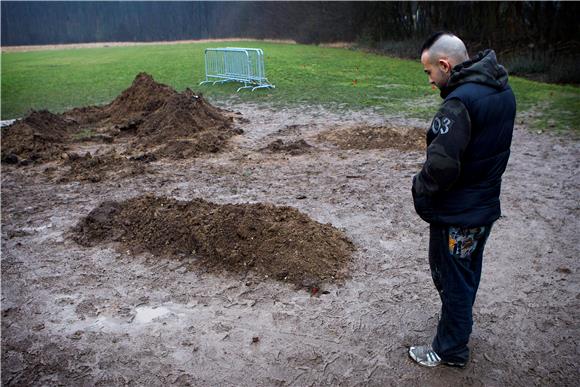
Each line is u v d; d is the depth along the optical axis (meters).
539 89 12.87
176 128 8.78
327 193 6.06
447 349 3.01
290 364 3.17
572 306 3.68
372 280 4.07
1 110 11.90
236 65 14.84
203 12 35.59
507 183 6.27
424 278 4.09
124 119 10.16
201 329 3.53
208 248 4.42
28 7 34.88
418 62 19.28
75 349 3.36
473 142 2.53
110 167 7.26
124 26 36.69
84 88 14.84
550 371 3.04
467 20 19.89
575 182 6.22
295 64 18.83
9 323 3.65
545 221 5.12
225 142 8.50
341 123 9.74
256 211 4.68
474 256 2.88
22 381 3.08
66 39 36.47
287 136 8.89
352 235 4.88
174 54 24.34
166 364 3.20
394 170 6.86
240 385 3.01
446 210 2.69
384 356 3.21
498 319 3.55
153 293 3.98
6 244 4.91
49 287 4.11
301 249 4.24
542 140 8.19
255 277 4.12
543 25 16.61
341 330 3.47
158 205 5.17
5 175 7.16
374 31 24.89
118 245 4.75
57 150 8.11
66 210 5.78
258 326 3.54
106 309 3.79
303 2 28.50
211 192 6.22
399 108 11.05
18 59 24.98
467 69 2.51
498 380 2.98
